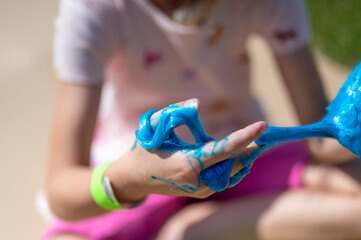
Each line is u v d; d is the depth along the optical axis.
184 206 1.64
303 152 1.65
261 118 1.79
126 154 1.04
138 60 1.50
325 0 2.76
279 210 1.46
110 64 1.56
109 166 1.18
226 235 1.45
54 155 1.40
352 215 1.43
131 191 1.10
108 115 1.70
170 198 1.57
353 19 2.65
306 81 1.55
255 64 2.69
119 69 1.56
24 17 2.98
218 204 1.60
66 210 1.33
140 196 1.15
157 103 1.61
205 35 1.47
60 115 1.42
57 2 3.07
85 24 1.39
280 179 1.58
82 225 1.54
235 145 0.81
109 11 1.40
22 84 2.60
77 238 1.51
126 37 1.46
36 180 2.16
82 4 1.39
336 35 2.65
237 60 1.61
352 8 2.68
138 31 1.45
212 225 1.47
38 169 2.21
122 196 1.16
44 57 2.73
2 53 2.76
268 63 2.70
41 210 1.65
